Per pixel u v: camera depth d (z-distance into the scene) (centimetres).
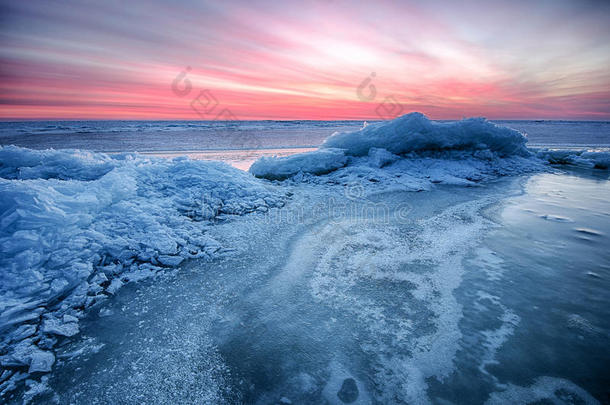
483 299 346
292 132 3891
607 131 4522
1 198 393
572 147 2072
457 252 466
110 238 437
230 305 338
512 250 472
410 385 235
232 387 234
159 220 526
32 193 411
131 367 253
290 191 831
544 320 309
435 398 224
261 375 245
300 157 1020
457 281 384
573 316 315
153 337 288
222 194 716
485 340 281
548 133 3697
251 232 543
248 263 433
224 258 448
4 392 228
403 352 268
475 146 1256
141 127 4556
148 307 333
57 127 4384
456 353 266
